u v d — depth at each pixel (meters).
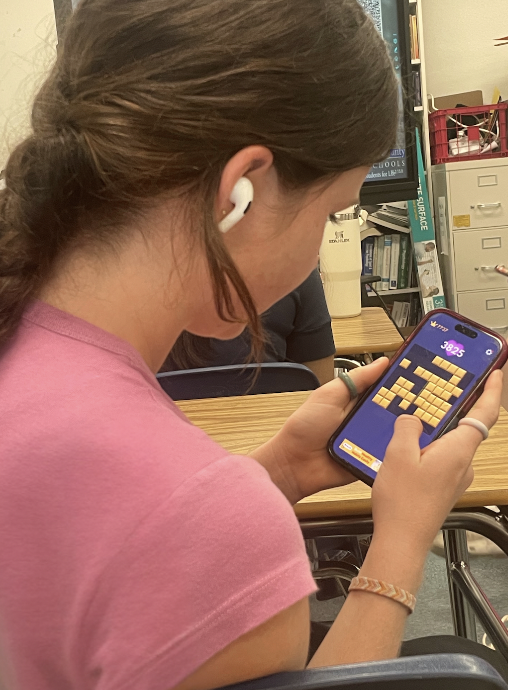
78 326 0.45
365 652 0.49
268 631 0.37
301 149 0.48
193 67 0.45
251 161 0.46
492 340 0.76
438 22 3.82
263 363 1.38
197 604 0.36
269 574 0.37
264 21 0.46
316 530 0.84
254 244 0.51
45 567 0.38
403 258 3.60
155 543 0.36
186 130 0.44
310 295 1.71
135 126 0.45
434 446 0.59
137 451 0.38
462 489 0.59
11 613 0.39
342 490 0.86
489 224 3.37
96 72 0.47
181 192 0.46
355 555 1.36
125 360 0.45
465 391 0.73
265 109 0.46
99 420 0.40
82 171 0.45
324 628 0.95
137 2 0.47
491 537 0.83
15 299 0.47
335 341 1.97
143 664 0.35
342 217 2.18
